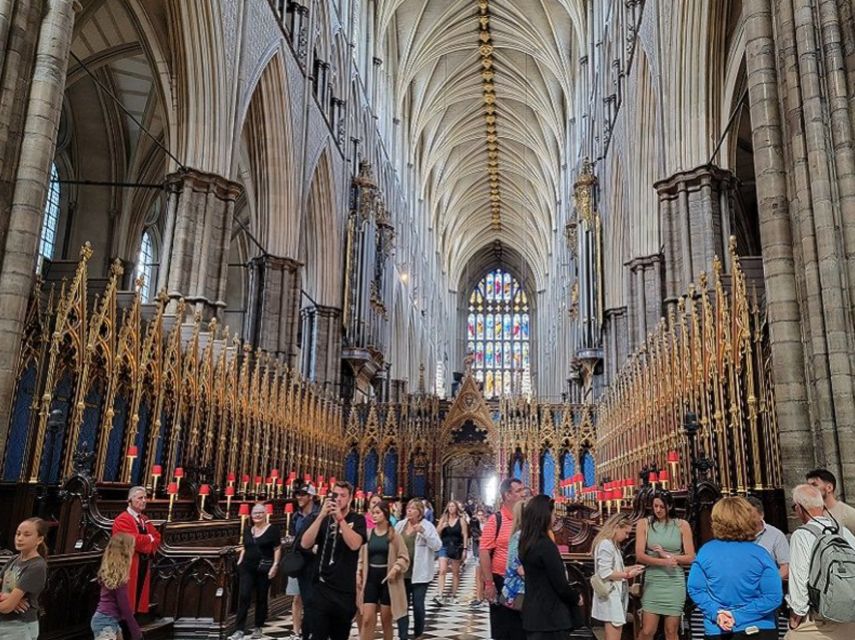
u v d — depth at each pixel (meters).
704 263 15.55
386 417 26.77
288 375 21.31
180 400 14.15
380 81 37.69
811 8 8.38
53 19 9.59
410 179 47.09
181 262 16.41
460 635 9.52
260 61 20.02
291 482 18.41
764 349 10.38
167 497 13.02
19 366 10.27
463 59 46.53
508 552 6.11
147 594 8.00
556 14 40.34
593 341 29.95
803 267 8.05
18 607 4.82
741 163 24.38
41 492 9.52
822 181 7.91
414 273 48.66
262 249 22.39
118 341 12.16
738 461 10.61
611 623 6.18
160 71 17.72
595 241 30.44
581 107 37.44
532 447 26.19
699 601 4.56
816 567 4.05
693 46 16.14
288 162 22.53
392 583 7.10
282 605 10.89
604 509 16.36
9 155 9.02
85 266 11.09
